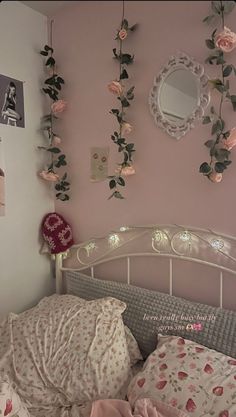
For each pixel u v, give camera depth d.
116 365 1.41
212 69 1.50
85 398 1.33
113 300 1.62
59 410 1.32
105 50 1.81
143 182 1.75
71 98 1.96
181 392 1.20
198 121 1.55
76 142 1.96
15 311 1.88
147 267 1.78
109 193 1.88
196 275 1.63
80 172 1.97
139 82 1.71
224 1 1.44
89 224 1.97
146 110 1.70
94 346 1.43
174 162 1.65
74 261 2.04
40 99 1.97
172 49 1.60
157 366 1.33
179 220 1.66
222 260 1.54
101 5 1.81
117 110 1.73
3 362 1.39
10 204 1.81
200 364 1.28
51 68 2.00
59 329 1.49
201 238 1.59
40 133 1.98
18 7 1.82
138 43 1.70
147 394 1.25
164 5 1.62
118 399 1.28
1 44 1.72
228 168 1.50
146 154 1.72
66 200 2.04
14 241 1.85
